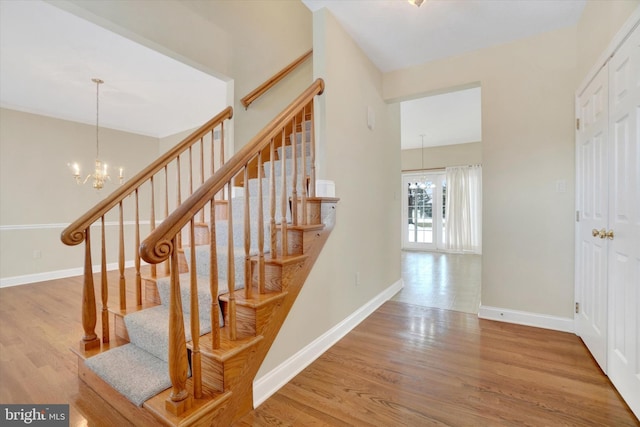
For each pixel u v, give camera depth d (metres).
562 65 2.53
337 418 1.52
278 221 2.25
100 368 1.62
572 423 1.46
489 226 2.82
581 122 2.33
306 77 3.88
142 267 5.31
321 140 2.27
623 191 1.59
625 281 1.57
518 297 2.72
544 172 2.61
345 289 2.56
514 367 1.97
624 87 1.58
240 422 1.49
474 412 1.55
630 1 1.54
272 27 3.56
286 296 1.83
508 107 2.73
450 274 4.84
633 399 1.49
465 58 2.90
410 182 7.75
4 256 4.20
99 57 3.05
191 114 4.77
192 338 1.38
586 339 2.21
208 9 2.82
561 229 2.55
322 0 2.20
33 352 2.21
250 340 1.58
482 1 2.20
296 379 1.87
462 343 2.34
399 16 2.37
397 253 3.88
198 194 1.36
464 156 7.03
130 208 5.59
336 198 2.31
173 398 1.31
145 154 5.90
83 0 1.98
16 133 4.37
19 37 2.69
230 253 1.53
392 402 1.64
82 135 5.05
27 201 4.45
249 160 1.62
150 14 2.36
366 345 2.32
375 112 3.12
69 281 4.39
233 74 3.05
